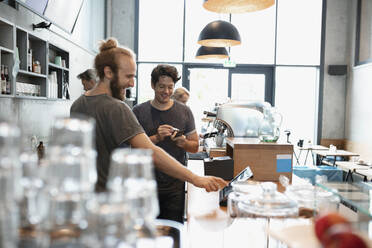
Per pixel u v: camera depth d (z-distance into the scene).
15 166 0.58
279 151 2.24
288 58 7.26
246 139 2.74
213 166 2.24
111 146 1.38
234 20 7.20
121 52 1.40
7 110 3.03
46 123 3.98
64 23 4.09
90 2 5.91
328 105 7.36
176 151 2.35
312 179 5.39
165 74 2.27
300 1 7.19
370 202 1.05
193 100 7.33
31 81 3.60
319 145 7.34
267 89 7.36
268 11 7.18
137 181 0.58
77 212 0.60
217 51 4.97
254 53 7.25
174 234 1.14
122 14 7.21
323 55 7.25
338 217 0.57
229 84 7.33
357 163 5.59
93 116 1.37
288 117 7.39
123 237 0.57
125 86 1.44
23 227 0.66
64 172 0.59
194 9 7.20
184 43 7.23
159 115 2.38
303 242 0.67
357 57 7.02
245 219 1.01
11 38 2.89
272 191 1.04
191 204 1.56
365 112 6.55
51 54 4.19
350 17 7.22
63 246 0.58
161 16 7.21
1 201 0.56
